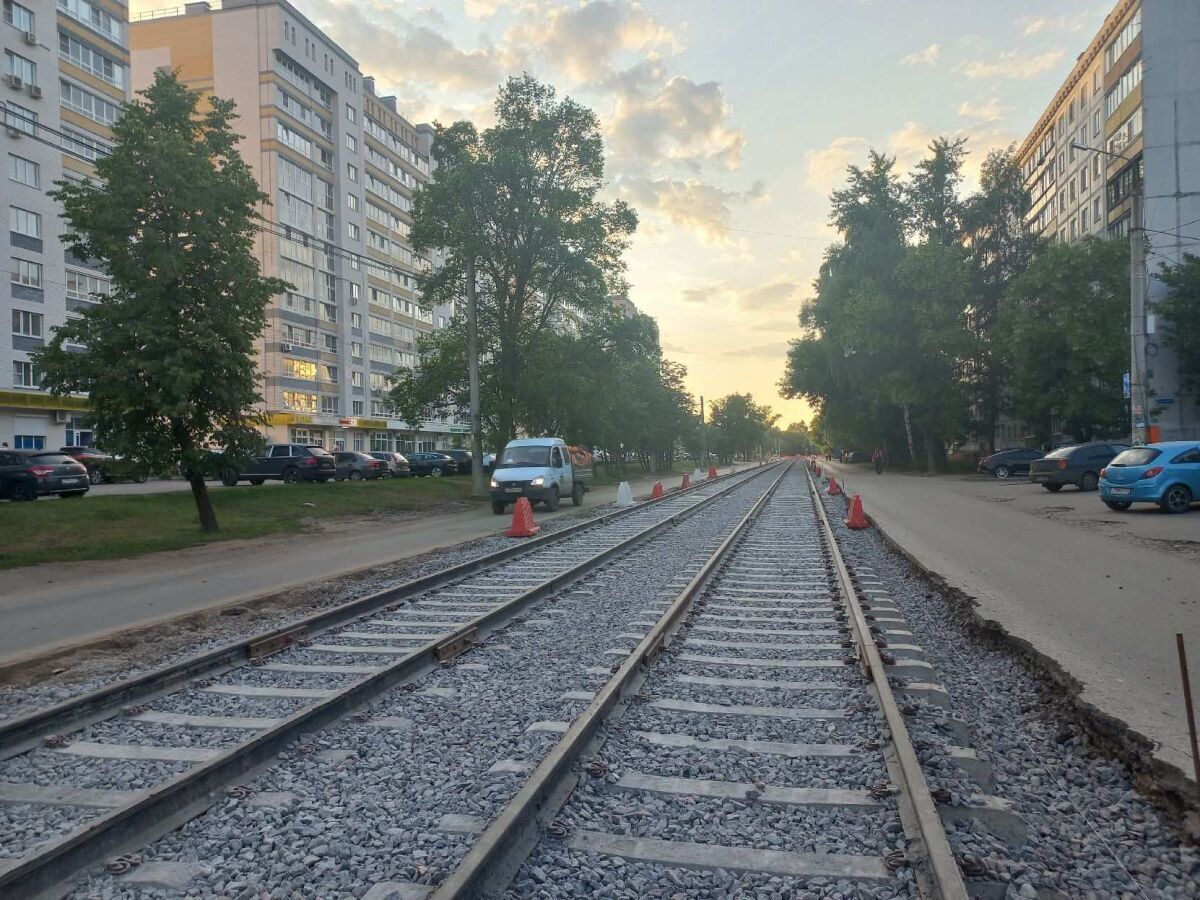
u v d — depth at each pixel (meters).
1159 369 37.75
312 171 64.25
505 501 23.56
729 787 4.21
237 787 4.22
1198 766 3.74
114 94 44.91
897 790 4.04
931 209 49.69
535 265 32.16
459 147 29.97
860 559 13.14
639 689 5.88
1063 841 3.70
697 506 24.61
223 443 16.75
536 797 3.82
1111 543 13.63
